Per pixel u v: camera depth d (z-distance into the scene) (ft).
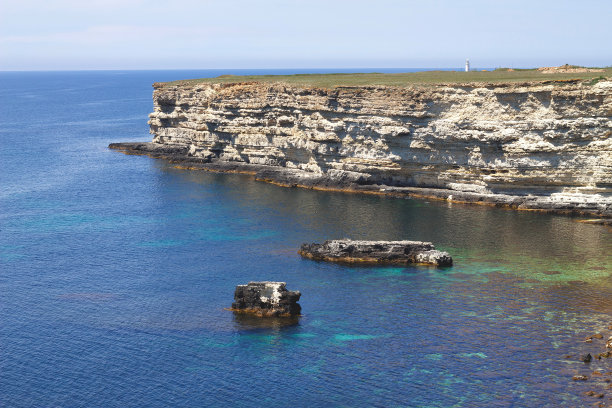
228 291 241.96
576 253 279.49
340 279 253.85
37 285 248.32
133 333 207.82
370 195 393.91
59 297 236.84
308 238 305.53
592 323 209.87
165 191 409.49
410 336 203.62
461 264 269.03
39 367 187.52
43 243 300.20
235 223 332.60
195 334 207.10
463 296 234.79
